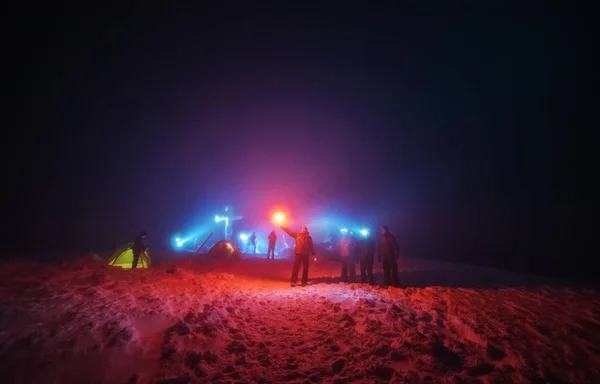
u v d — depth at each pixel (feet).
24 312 15.78
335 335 16.40
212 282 30.96
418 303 21.77
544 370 12.46
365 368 12.85
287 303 23.26
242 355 14.11
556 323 17.87
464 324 17.22
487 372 12.60
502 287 29.68
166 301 21.08
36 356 12.09
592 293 27.07
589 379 12.18
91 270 31.27
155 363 13.03
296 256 34.17
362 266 35.42
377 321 17.63
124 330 14.65
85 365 12.07
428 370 12.57
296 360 13.85
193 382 11.84
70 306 17.72
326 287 30.27
